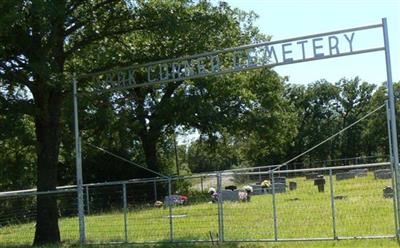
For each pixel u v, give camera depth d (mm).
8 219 24297
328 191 28125
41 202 18156
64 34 18297
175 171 64750
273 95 50969
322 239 14117
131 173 48875
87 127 38281
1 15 14875
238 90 46562
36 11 15172
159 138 52594
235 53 15656
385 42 13984
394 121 13758
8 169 27938
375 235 14312
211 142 51094
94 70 19016
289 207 22578
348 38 14289
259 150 70188
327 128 106875
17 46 17094
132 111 44531
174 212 23594
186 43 18234
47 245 17000
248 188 28484
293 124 64375
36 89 17797
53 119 18469
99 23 18781
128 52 18797
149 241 16047
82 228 16969
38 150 18344
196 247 14617
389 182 26156
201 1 18578
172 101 44000
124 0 18375
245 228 17547
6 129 17688
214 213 22172
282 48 14883
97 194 28641
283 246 14008
